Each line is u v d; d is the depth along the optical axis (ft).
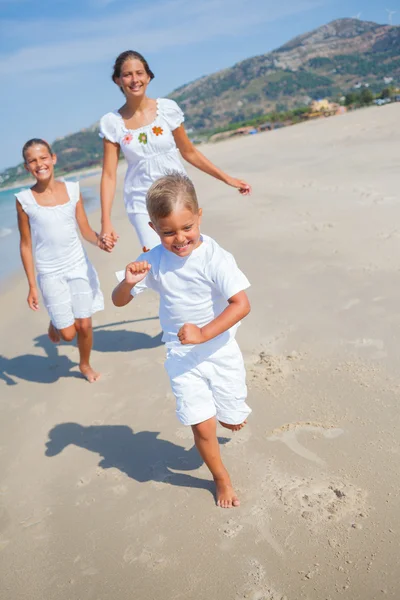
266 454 10.31
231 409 9.44
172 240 8.37
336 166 42.86
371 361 12.87
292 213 28.91
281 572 7.79
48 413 13.32
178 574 8.10
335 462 9.79
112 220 39.47
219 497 9.41
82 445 11.79
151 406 12.81
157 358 15.20
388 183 31.96
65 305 14.32
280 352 13.96
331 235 23.31
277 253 22.11
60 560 8.78
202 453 9.23
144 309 19.02
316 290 17.51
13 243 36.37
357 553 7.86
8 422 13.20
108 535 9.13
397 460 9.56
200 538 8.70
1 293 24.07
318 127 101.45
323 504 8.84
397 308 15.26
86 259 14.60
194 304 9.03
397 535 8.03
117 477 10.58
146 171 14.12
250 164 60.59
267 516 8.85
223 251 8.91
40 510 10.02
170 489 10.00
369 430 10.48
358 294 16.65
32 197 13.84
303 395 11.94
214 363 9.16
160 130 13.84
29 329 19.43
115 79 13.62
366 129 72.08
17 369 16.16
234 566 8.05
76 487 10.49
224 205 35.35
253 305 17.13
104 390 13.97
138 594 7.88
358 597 7.20
